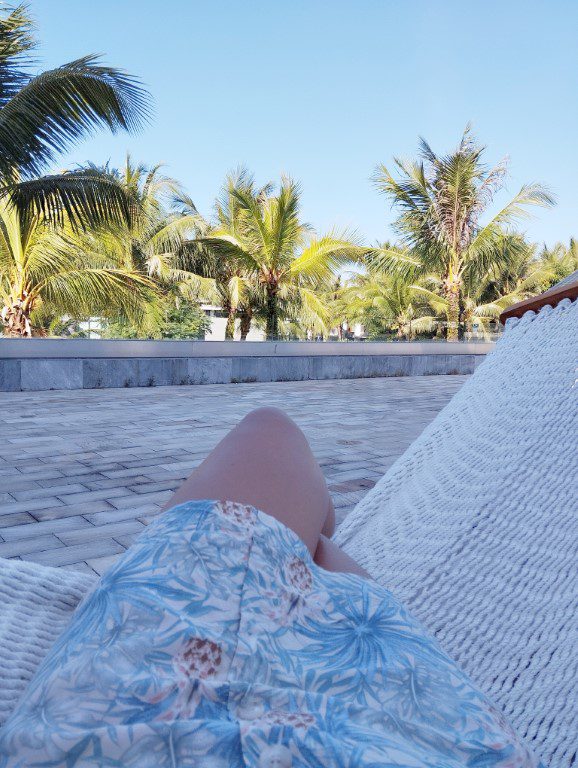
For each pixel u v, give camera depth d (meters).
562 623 1.02
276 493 0.67
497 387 1.49
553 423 1.32
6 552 2.64
